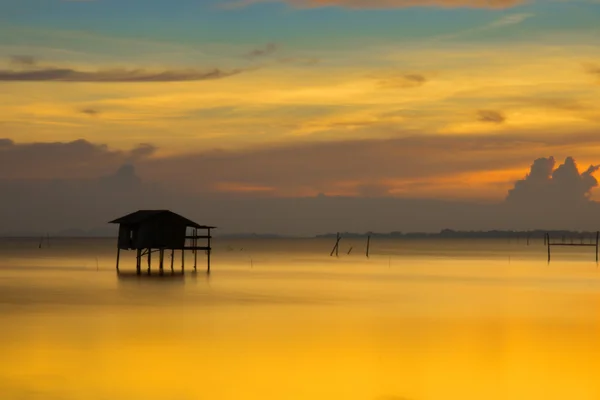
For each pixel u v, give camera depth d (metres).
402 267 114.88
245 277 85.25
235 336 38.03
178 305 52.47
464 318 45.94
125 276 84.44
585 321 44.72
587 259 155.38
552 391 27.00
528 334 39.34
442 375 29.38
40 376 28.38
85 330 39.72
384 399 25.84
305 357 32.62
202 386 27.28
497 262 137.38
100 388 26.75
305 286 71.69
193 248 90.94
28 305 51.94
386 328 41.19
